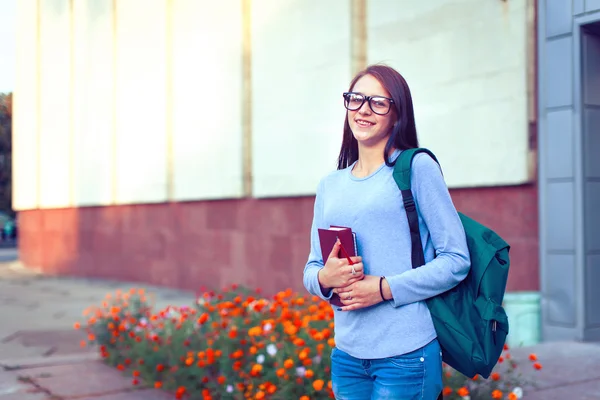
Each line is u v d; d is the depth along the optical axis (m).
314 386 3.29
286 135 9.13
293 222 9.05
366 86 2.10
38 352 6.39
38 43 16.88
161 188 12.02
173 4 11.59
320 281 2.06
